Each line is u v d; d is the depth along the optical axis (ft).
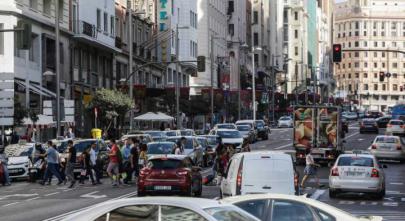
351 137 296.51
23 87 177.27
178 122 256.11
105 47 237.45
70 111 164.14
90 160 130.31
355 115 503.61
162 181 100.83
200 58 200.23
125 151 133.49
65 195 109.81
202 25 391.86
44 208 90.94
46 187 125.70
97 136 177.06
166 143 142.82
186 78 361.51
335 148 167.32
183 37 346.74
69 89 210.18
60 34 204.85
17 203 98.27
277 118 499.51
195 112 296.51
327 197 105.09
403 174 148.15
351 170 102.37
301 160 167.73
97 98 201.77
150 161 103.14
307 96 565.53
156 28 316.19
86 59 228.43
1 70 172.65
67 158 126.11
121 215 36.22
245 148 128.77
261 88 472.03
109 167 126.31
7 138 166.91
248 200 47.80
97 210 36.60
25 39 114.42
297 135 169.27
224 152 121.80
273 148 230.48
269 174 73.87
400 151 176.65
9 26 173.47
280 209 47.26
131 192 113.80
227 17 468.75
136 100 252.62
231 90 410.93
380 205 94.48
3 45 173.37
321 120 168.25
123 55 267.59
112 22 251.80
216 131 215.31
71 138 155.53
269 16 630.33
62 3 206.49
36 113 166.81
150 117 236.02
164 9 316.81
